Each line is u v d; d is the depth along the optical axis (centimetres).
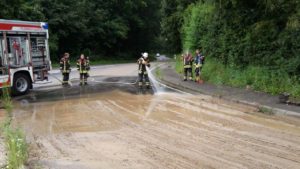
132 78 2245
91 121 1019
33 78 1703
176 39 4000
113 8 6047
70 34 4928
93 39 5528
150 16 6844
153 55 6944
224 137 830
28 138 855
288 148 743
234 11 1817
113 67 3659
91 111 1164
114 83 1958
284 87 1402
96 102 1337
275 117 1044
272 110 1114
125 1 6044
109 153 728
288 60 1471
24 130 933
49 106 1284
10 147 665
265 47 1636
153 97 1438
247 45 1744
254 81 1573
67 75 1936
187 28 2725
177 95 1489
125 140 819
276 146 757
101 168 643
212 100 1354
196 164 654
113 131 902
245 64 1803
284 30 1498
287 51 1491
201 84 1800
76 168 643
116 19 5934
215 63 2080
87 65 1941
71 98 1454
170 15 4088
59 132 905
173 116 1066
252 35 1680
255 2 1722
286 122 977
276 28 1579
